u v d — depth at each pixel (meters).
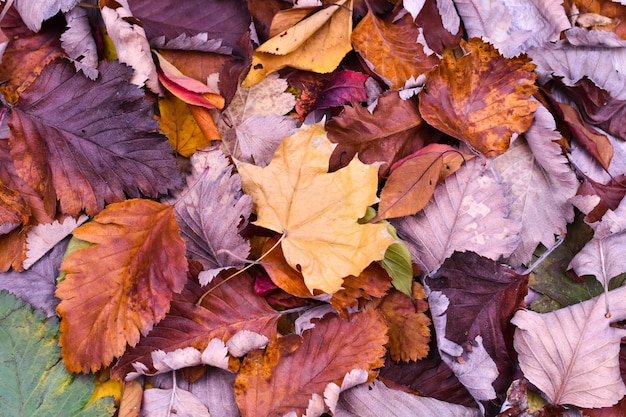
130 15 0.60
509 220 0.62
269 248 0.60
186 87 0.60
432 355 0.61
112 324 0.58
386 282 0.60
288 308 0.61
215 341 0.58
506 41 0.66
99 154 0.59
